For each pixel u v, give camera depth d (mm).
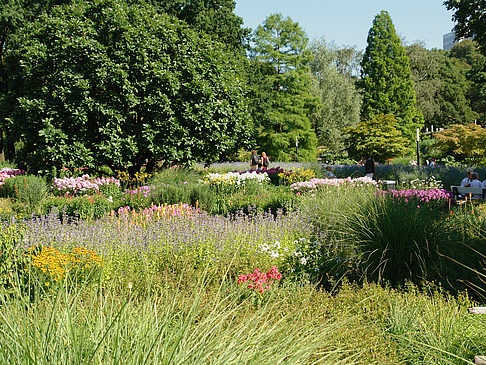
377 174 21625
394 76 47875
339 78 45562
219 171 23500
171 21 18078
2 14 24000
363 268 5559
